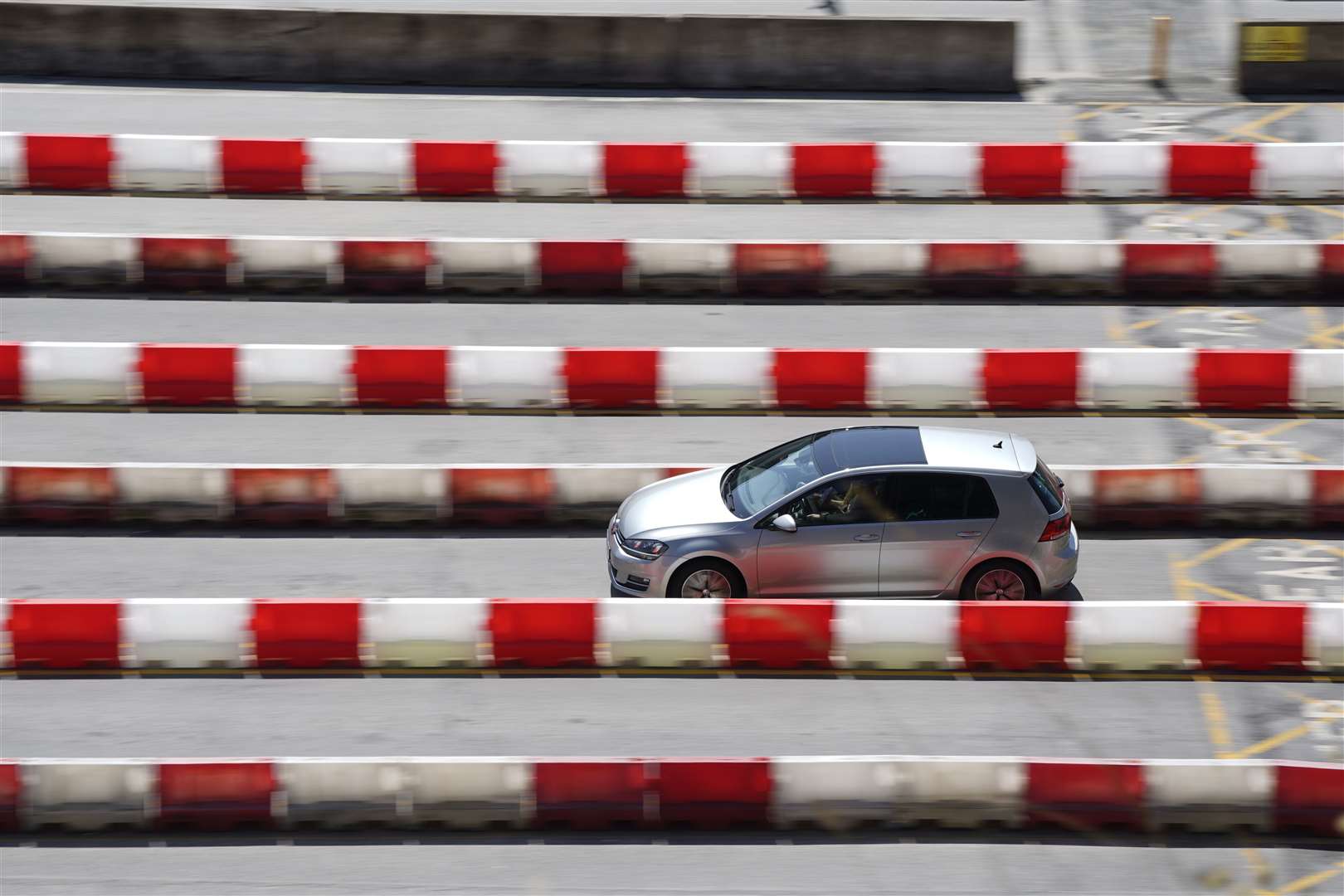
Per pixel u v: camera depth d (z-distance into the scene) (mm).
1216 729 46344
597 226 78125
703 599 49469
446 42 94000
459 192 80938
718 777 41719
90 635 48500
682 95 94188
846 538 49938
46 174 80000
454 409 64875
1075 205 81562
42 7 92625
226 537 57312
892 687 48312
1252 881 40219
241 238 71375
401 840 41531
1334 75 95062
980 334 69938
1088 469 58125
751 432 63562
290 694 47625
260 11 93000
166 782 41406
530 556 56375
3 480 57219
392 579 54594
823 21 94562
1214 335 70062
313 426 63312
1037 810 41969
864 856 40969
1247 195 82062
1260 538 57969
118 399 64438
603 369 64688
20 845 41188
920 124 89750
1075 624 48906
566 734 45688
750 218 79312
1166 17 101625
